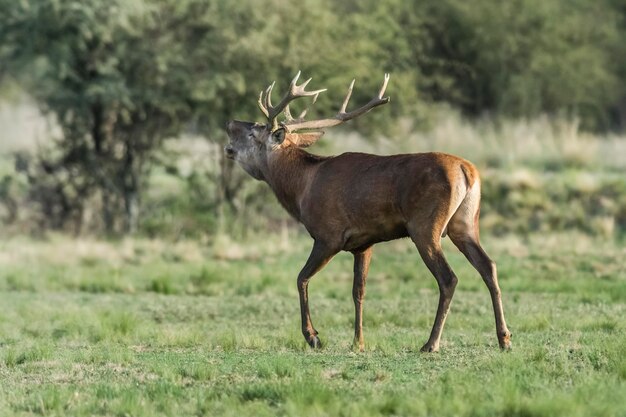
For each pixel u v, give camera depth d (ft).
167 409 89.66
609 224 235.61
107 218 263.90
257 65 248.93
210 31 255.70
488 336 126.31
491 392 89.30
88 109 257.75
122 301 171.63
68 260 219.20
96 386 97.91
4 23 255.29
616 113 406.41
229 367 107.04
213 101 252.83
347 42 261.65
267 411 86.94
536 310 149.69
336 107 257.75
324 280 190.29
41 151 269.64
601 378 94.27
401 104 269.23
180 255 223.30
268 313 155.12
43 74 269.03
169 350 121.29
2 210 264.52
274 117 125.59
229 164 259.39
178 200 266.36
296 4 255.50
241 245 233.96
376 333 129.39
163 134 264.93
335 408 86.22
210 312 156.56
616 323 133.39
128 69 257.55
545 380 94.73
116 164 263.08
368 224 113.70
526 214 245.24
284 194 123.75
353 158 116.67
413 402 86.84
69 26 252.21
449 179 109.29
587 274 189.98
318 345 118.21
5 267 209.15
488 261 110.83
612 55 400.47
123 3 247.09
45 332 138.51
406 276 192.24
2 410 90.94
